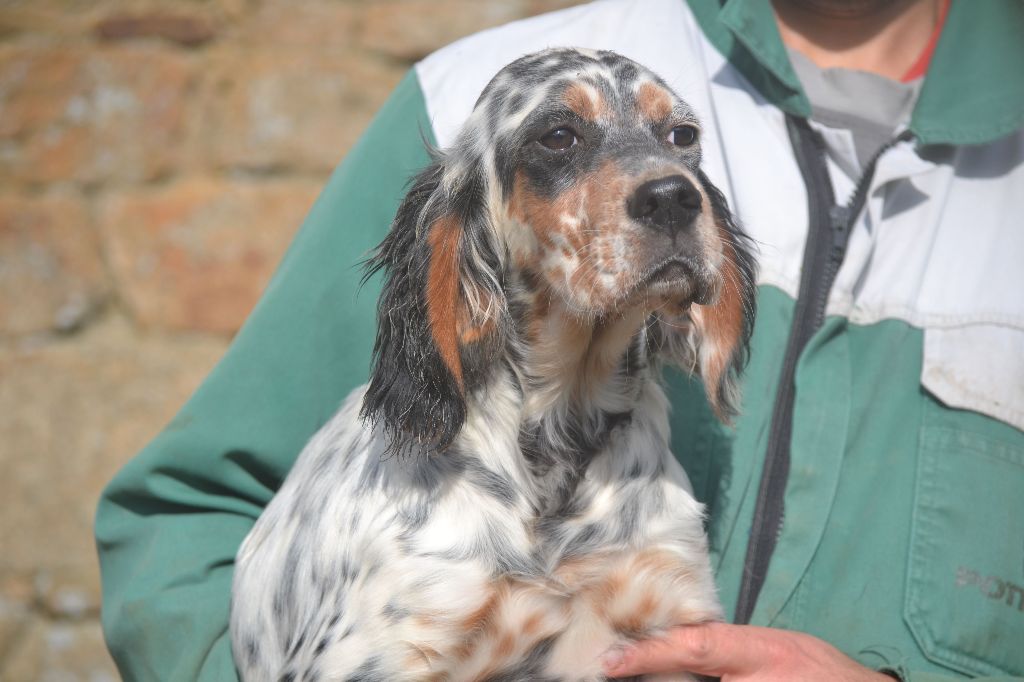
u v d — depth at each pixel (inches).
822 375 176.6
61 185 331.3
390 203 197.8
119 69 333.1
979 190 185.5
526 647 163.3
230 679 173.0
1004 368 173.8
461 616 159.3
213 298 330.3
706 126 192.7
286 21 338.3
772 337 179.9
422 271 169.9
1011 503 170.9
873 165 182.7
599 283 163.9
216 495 190.1
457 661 160.6
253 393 187.9
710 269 163.5
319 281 192.4
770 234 181.9
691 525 172.1
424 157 198.7
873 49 200.8
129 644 176.7
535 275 174.9
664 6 205.9
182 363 327.9
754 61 192.4
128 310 330.6
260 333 190.2
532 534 166.2
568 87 175.5
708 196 178.2
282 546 177.8
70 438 324.2
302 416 190.7
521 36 207.9
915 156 184.9
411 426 163.9
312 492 178.2
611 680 165.3
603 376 175.0
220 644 177.0
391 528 163.9
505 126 178.5
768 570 173.0
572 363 173.2
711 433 182.1
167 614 175.2
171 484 186.4
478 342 171.9
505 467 168.6
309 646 165.5
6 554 321.1
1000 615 168.6
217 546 184.5
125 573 183.6
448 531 163.0
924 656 167.5
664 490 173.3
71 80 332.5
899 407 176.4
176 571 179.6
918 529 171.3
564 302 169.5
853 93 192.4
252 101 334.3
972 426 173.5
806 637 163.2
